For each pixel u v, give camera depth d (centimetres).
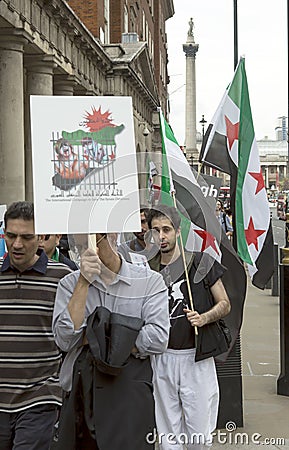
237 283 604
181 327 488
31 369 421
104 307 380
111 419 368
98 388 370
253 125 696
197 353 484
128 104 376
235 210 705
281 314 793
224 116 698
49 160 366
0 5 1574
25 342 421
